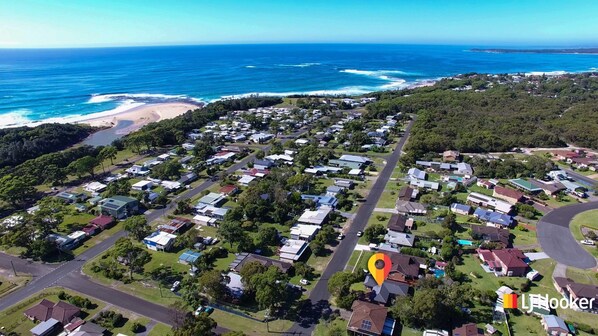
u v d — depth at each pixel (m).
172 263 89.75
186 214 115.25
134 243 99.19
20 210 119.62
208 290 74.62
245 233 96.56
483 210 110.56
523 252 91.12
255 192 118.31
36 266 89.56
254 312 72.62
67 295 77.88
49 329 67.50
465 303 72.88
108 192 125.31
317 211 111.31
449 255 87.31
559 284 77.31
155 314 72.50
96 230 105.69
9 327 69.62
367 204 119.31
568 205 117.00
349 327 65.88
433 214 110.94
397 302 70.25
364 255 91.38
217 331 67.75
